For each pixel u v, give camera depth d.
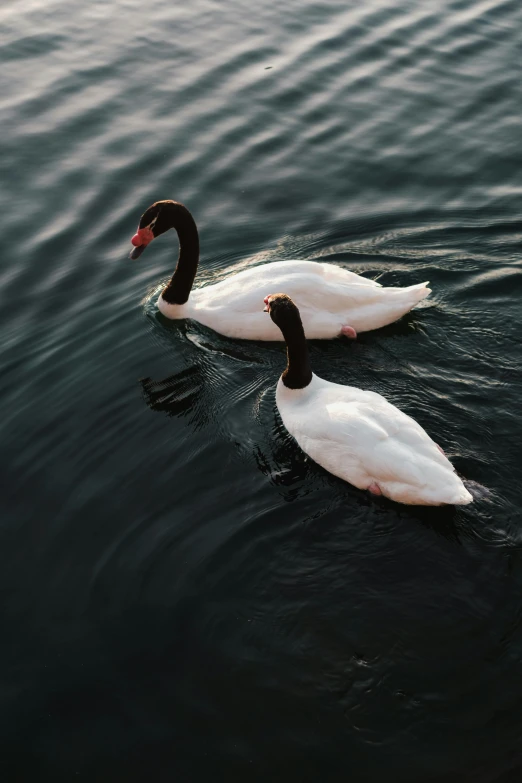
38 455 10.45
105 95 18.00
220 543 9.10
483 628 8.08
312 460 10.26
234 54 19.31
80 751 7.27
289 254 14.27
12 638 8.27
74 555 9.08
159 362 12.05
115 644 8.12
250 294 12.37
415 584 8.55
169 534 9.24
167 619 8.32
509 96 17.95
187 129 17.08
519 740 7.14
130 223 14.86
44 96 17.94
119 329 12.70
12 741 7.40
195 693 7.64
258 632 8.16
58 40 19.95
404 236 14.52
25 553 9.14
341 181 15.86
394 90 18.16
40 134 16.88
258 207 15.30
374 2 21.53
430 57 19.23
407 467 9.31
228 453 10.38
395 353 11.94
